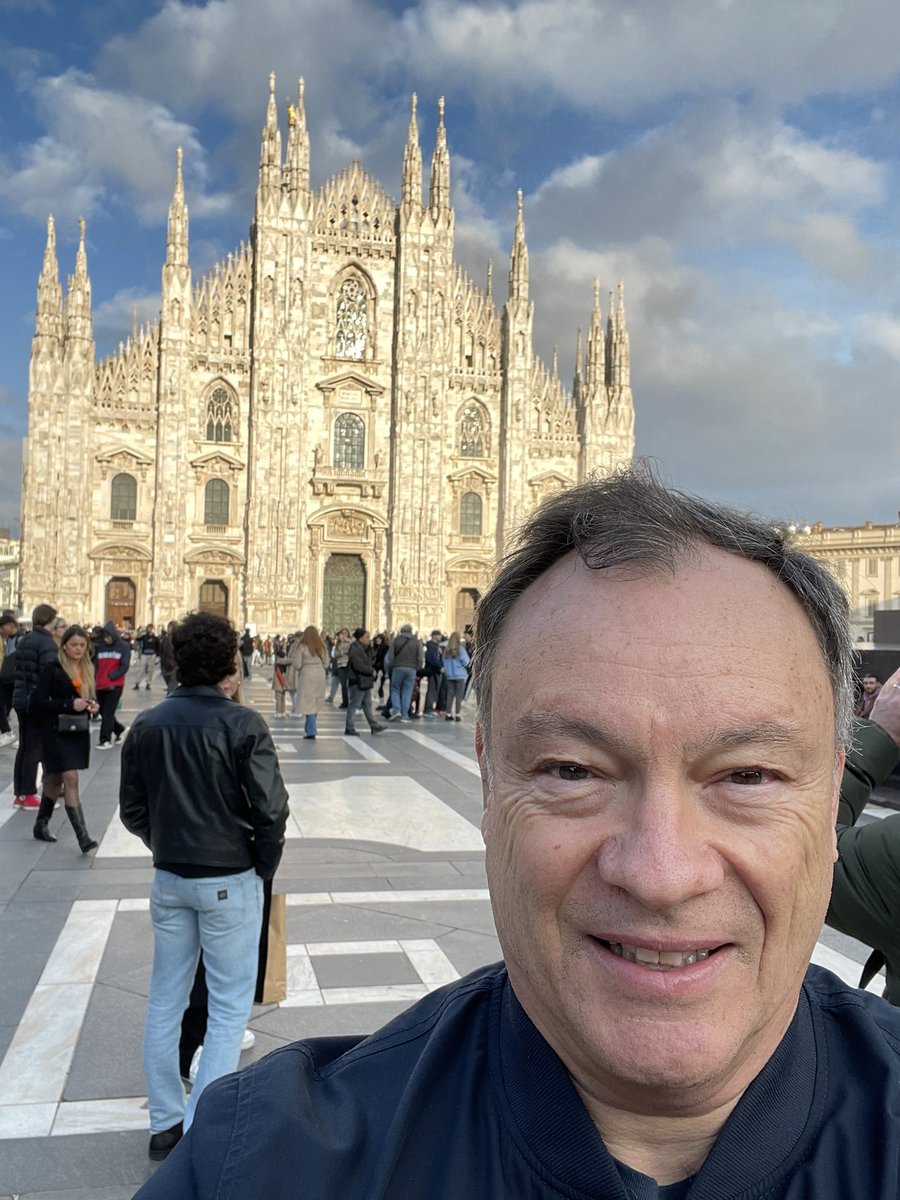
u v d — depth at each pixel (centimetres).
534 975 163
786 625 169
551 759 162
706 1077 150
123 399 6353
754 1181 157
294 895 1066
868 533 6234
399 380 6694
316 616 6606
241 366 6519
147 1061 577
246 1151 160
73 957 867
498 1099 168
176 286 6347
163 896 596
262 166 6512
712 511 180
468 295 6969
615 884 152
